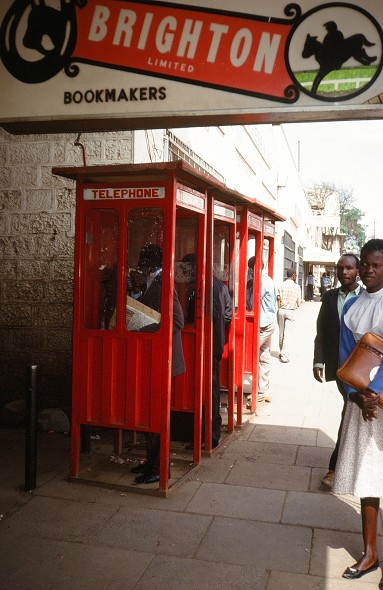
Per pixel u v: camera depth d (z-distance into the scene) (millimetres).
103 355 4488
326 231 58812
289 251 27109
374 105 3486
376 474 3197
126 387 4426
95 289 4598
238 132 13047
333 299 4613
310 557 3506
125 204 4391
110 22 3816
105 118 3832
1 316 6652
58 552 3527
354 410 3340
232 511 4148
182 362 4633
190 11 3709
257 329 6816
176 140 7863
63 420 6129
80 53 3854
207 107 3695
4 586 3156
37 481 4660
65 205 6461
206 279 5219
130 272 4449
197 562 3428
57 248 6504
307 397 8023
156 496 4387
